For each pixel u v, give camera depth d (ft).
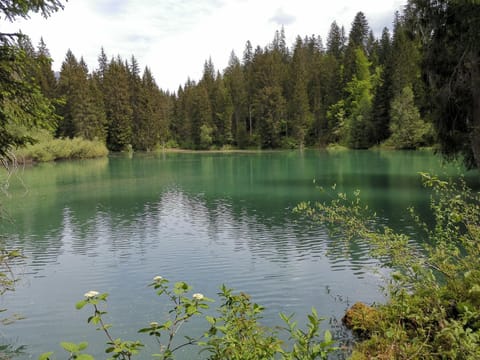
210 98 216.54
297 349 7.37
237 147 203.62
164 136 212.23
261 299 20.89
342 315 18.42
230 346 7.48
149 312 19.77
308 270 25.05
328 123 184.14
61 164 114.93
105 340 17.06
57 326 18.44
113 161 126.82
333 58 203.62
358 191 17.94
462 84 28.99
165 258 28.45
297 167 94.17
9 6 13.35
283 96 196.95
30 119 15.12
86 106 159.02
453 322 8.81
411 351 9.01
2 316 19.52
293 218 40.11
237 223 38.65
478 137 27.89
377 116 152.46
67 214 44.27
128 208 47.55
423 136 133.90
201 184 68.18
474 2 22.22
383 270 24.31
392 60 148.15
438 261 12.51
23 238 34.32
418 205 43.93
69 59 180.55
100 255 29.40
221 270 25.66
